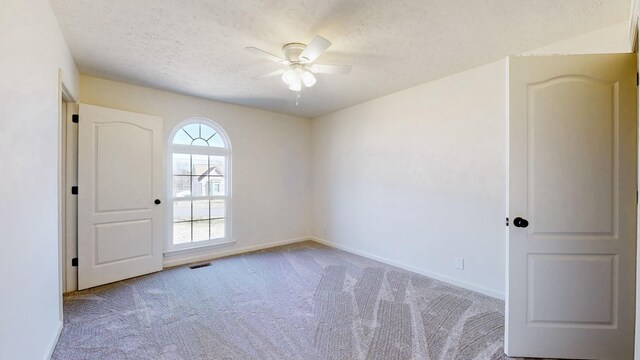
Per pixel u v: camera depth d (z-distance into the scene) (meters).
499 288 2.76
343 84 3.39
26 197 1.50
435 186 3.28
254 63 2.80
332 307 2.59
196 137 4.01
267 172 4.65
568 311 1.85
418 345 2.02
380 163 3.93
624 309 1.77
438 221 3.25
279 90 3.62
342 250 4.50
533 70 1.85
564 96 1.82
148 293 2.86
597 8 1.89
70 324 2.25
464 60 2.72
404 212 3.62
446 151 3.16
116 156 3.13
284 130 4.85
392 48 2.49
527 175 1.87
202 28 2.17
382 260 3.90
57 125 2.06
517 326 1.89
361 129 4.21
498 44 2.40
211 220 4.13
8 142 1.29
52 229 1.95
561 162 1.83
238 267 3.67
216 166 4.18
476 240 2.92
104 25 2.12
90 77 3.11
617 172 1.76
